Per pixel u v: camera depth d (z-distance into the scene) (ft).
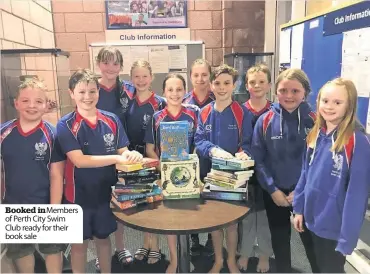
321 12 5.51
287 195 4.39
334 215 3.56
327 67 5.41
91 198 4.23
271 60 6.45
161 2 7.04
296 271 4.45
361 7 4.62
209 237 4.94
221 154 4.16
